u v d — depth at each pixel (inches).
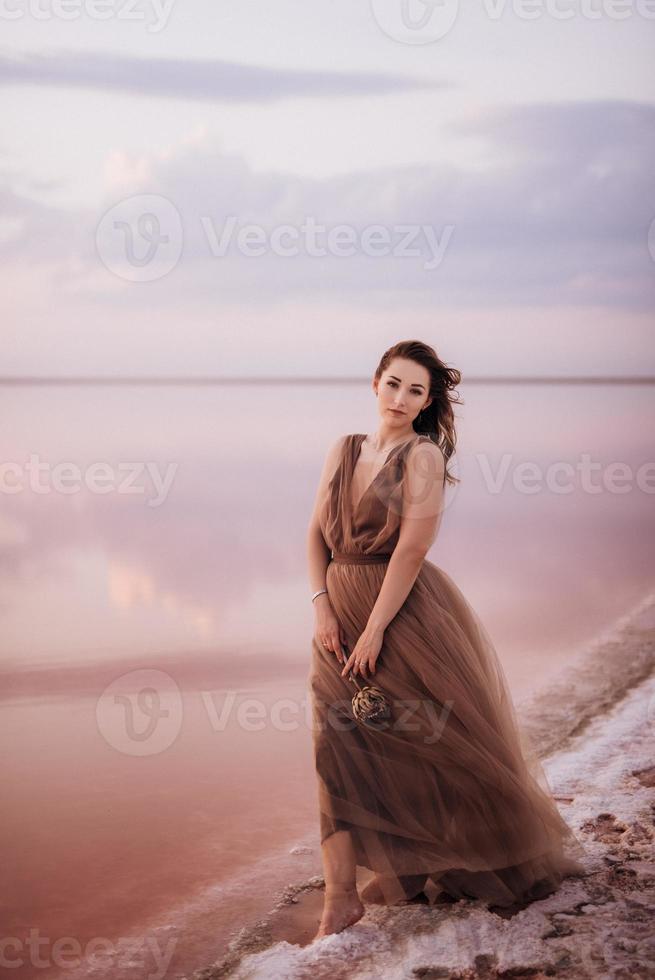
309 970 69.6
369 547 82.0
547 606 162.4
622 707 122.2
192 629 140.8
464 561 190.2
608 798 97.0
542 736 114.3
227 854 86.7
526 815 80.7
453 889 80.0
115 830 90.1
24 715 113.2
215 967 70.1
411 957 71.0
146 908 77.6
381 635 80.2
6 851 86.3
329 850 78.5
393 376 82.2
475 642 85.0
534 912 77.1
